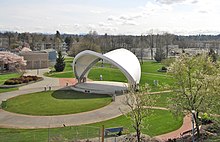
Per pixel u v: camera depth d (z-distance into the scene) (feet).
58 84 233.55
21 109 145.38
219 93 93.71
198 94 97.66
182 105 100.07
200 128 114.21
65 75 295.07
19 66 310.24
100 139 101.09
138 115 98.48
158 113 138.72
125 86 193.67
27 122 123.44
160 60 466.70
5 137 102.73
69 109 146.72
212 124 117.80
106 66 387.96
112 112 141.59
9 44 638.53
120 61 196.03
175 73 102.89
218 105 96.07
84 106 153.28
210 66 104.63
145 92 107.55
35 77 255.29
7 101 164.14
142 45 568.41
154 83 229.45
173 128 117.29
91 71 321.32
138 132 94.99
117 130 108.06
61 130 112.16
